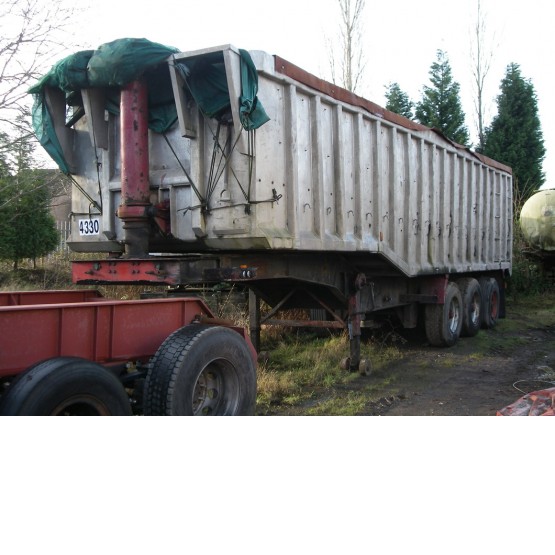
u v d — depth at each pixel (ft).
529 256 56.70
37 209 37.83
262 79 17.42
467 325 34.86
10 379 11.79
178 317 14.89
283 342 29.89
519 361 28.68
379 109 24.40
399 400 20.99
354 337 24.99
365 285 25.72
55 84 18.13
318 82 20.07
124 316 13.41
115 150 18.94
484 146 83.97
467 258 36.35
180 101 16.31
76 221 20.10
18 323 11.25
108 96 18.58
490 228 40.65
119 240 18.89
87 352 12.60
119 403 11.41
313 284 24.47
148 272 16.37
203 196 17.03
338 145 21.39
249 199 16.46
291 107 18.47
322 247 20.06
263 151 17.26
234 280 16.92
